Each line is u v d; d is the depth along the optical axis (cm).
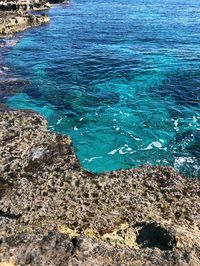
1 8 7250
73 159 1794
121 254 1059
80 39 4716
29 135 1983
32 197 1506
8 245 1040
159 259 1057
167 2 9675
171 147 2100
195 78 3162
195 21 6244
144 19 6469
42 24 5878
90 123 2362
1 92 2802
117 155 2017
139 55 3891
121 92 2853
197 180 1706
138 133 2247
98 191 1547
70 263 994
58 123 2353
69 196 1512
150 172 1703
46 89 2886
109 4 9119
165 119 2423
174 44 4431
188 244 1221
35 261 989
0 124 2120
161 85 2997
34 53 3981
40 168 1708
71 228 1353
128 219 1398
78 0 10131
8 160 1752
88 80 3109
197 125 2350
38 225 1365
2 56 3831
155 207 1472
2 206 1463
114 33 5109
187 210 1464
